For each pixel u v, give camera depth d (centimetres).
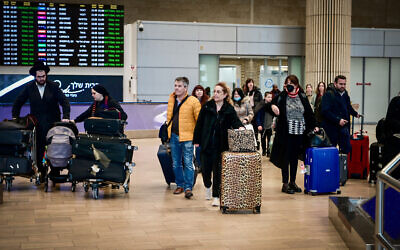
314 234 531
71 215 609
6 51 1870
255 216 613
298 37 2184
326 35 2039
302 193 773
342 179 847
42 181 846
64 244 483
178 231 537
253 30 2150
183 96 731
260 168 625
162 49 2072
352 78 2291
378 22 2525
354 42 2266
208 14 2388
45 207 654
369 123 2320
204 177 697
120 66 1953
